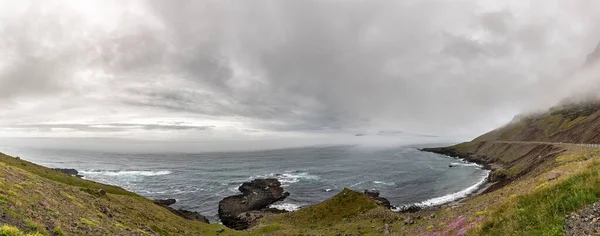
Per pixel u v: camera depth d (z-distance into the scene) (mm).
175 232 49375
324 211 81812
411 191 138500
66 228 22594
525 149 161375
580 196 17000
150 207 64562
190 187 174375
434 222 42094
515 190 38000
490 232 20547
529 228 17312
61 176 78938
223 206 122750
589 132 140125
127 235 29375
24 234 17812
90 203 38375
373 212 70875
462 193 121750
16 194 25000
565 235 14898
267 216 100750
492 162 199125
